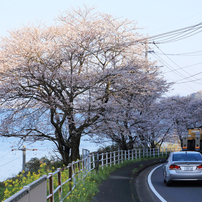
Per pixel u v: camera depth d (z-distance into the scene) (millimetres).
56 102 18578
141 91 22625
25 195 3734
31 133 20953
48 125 21109
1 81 18656
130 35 23047
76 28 21781
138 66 22406
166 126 35719
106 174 17141
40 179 4680
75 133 20562
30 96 18922
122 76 20891
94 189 11078
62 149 21922
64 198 8398
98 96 20875
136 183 14625
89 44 20547
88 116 20078
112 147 33094
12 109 19562
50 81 18797
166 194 11062
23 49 18641
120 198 9922
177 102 44062
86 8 22797
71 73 19859
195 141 27641
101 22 22703
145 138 33375
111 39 21969
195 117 43062
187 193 11133
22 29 20312
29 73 18047
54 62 20078
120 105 22859
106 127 22516
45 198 5188
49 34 20828
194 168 12742
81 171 13117
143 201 9727
